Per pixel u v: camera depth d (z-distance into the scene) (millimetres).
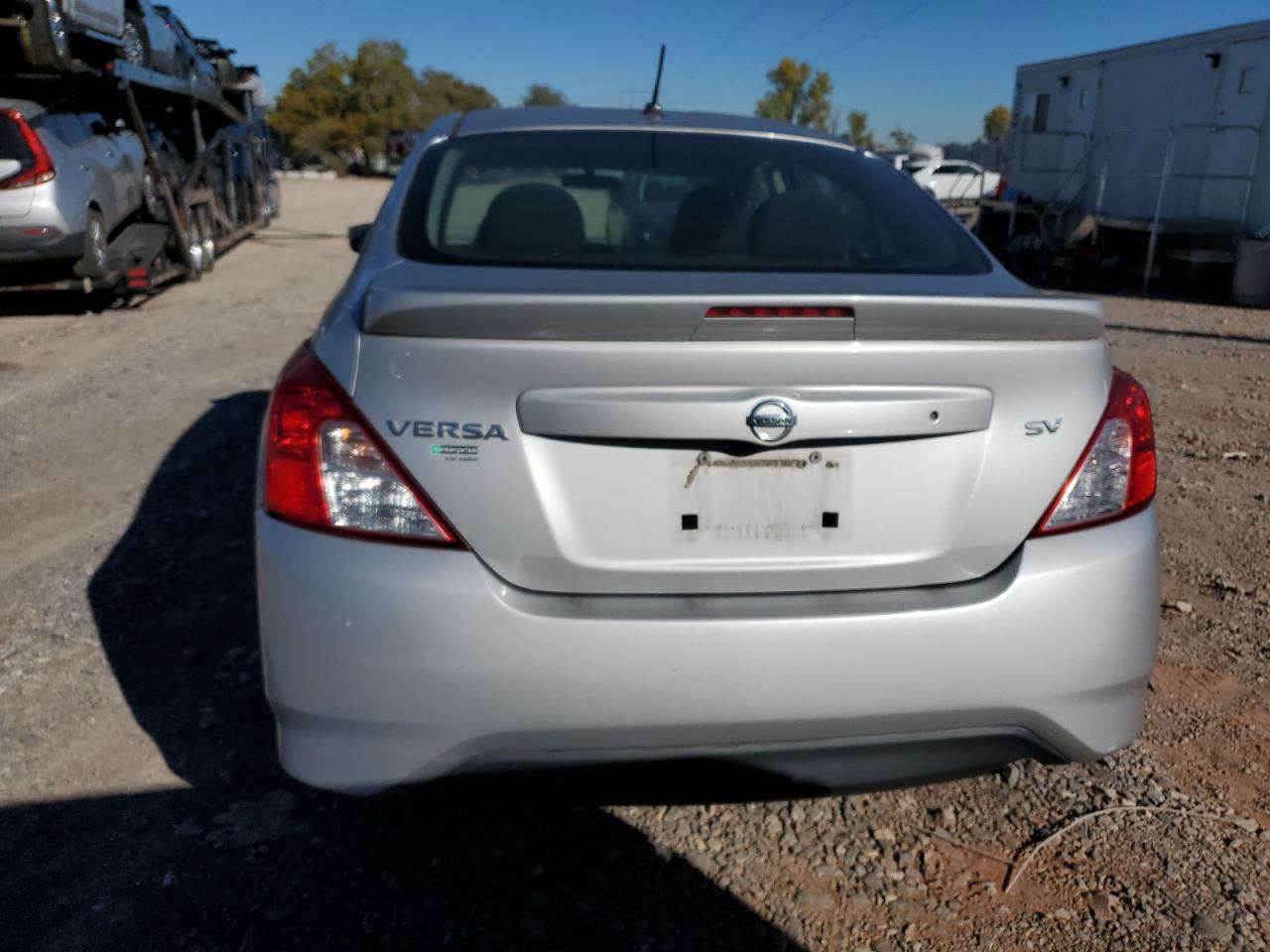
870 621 1790
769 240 2357
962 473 1851
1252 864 2230
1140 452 1970
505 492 1752
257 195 17188
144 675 2982
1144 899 2125
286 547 1796
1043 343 1877
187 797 2439
